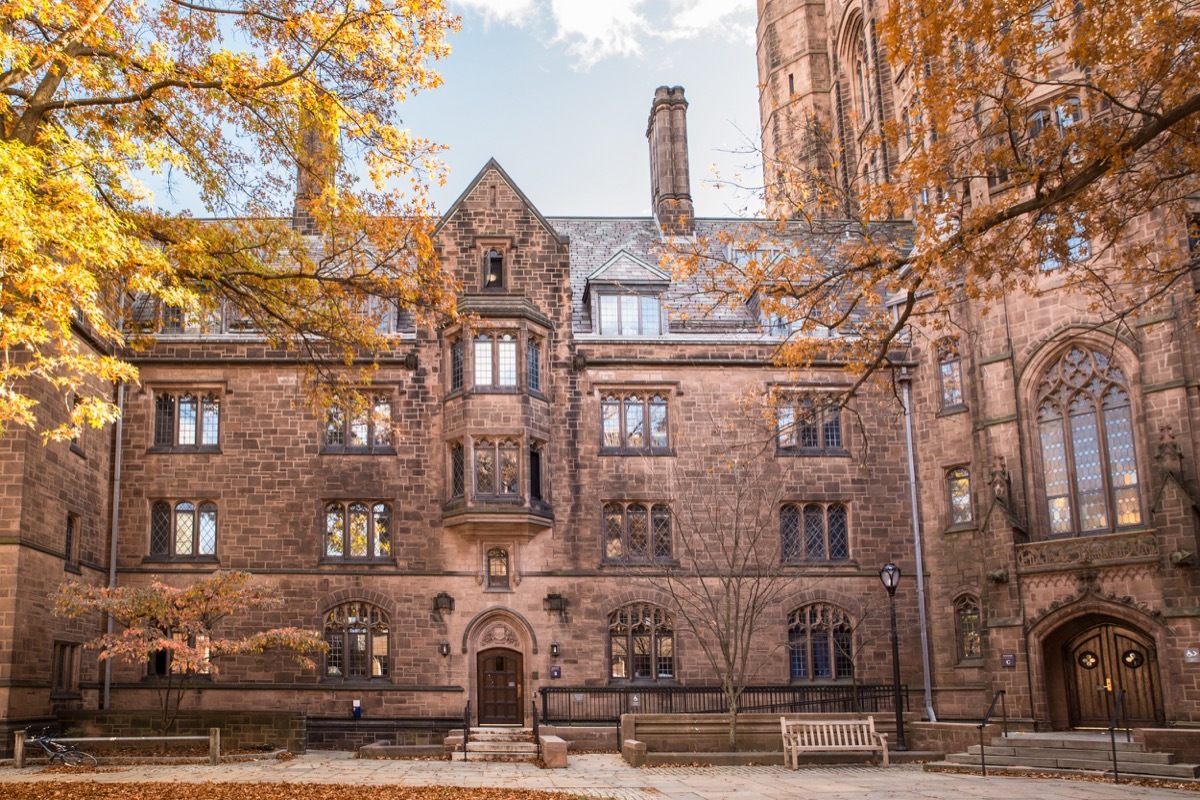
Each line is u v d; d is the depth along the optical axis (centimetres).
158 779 2053
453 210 3566
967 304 3350
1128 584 2836
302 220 3706
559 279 3559
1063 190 1722
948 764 2397
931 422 3478
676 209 4216
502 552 3381
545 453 3425
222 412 3400
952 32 1886
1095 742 2381
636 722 2547
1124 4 1752
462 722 3225
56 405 2908
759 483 3425
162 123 1953
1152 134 1650
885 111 4666
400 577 3331
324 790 1833
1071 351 3098
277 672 3250
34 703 2758
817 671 3406
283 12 1934
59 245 1581
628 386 3512
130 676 3222
